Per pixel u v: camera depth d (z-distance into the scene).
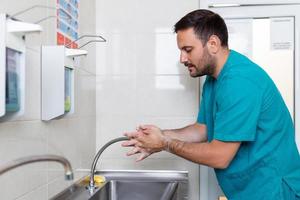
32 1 1.01
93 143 1.84
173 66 1.88
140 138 1.26
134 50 1.90
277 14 1.86
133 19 1.90
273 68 1.88
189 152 1.17
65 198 1.25
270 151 1.22
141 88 1.90
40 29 0.74
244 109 1.12
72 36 1.44
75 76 1.45
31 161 0.77
